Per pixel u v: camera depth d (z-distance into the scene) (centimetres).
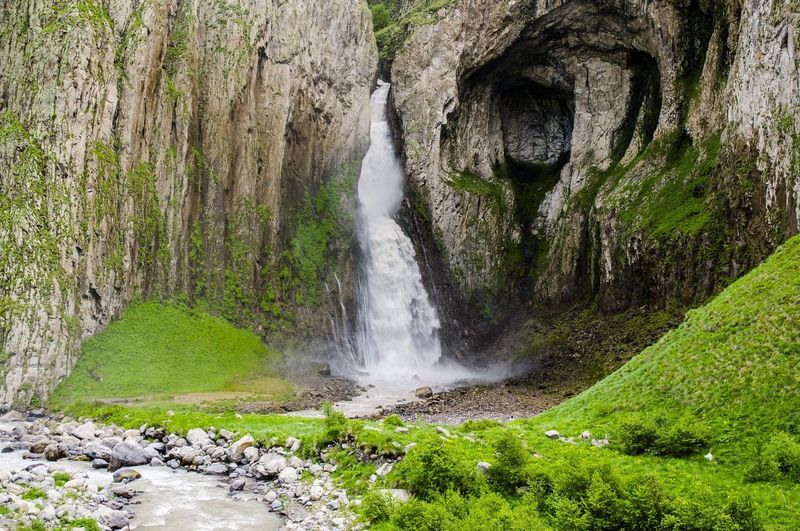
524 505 1596
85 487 1959
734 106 4391
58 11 4428
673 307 4509
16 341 3484
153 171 4759
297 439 2406
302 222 5881
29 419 3194
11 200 3888
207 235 5081
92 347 3928
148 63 4781
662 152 5438
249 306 5109
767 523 1481
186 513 1833
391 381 4997
